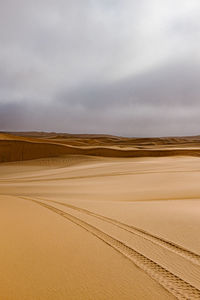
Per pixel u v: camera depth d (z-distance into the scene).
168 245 5.66
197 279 4.04
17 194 19.88
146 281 3.95
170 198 15.53
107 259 4.80
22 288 3.65
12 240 5.73
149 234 6.48
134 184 23.19
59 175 35.09
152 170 32.84
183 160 44.00
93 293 3.57
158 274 4.20
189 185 20.50
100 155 64.69
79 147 67.88
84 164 49.69
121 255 5.01
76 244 5.61
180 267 4.49
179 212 9.32
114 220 8.00
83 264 4.54
